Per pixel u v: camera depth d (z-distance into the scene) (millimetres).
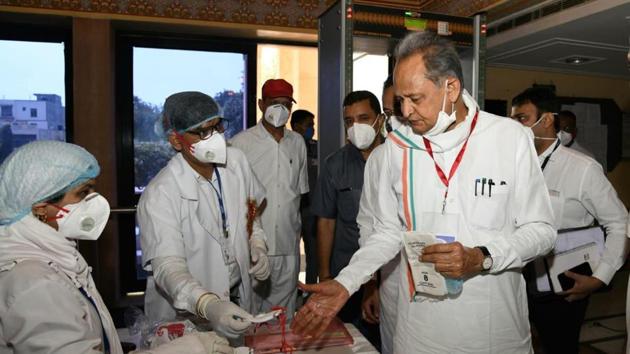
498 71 4461
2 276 882
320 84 2643
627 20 2947
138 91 3830
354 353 1312
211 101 1595
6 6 3199
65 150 984
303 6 3803
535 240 1179
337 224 2166
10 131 3576
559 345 2035
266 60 5141
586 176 1874
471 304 1227
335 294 1252
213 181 1748
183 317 1542
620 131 5074
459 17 2607
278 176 2684
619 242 1789
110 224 3562
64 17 3348
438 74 1130
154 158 3930
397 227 1422
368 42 2471
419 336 1304
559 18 3029
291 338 1385
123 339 1570
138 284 3912
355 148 2088
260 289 2547
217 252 1697
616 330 3260
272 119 2609
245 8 3676
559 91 4707
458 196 1229
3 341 871
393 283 1715
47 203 966
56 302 864
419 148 1283
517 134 1241
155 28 3693
